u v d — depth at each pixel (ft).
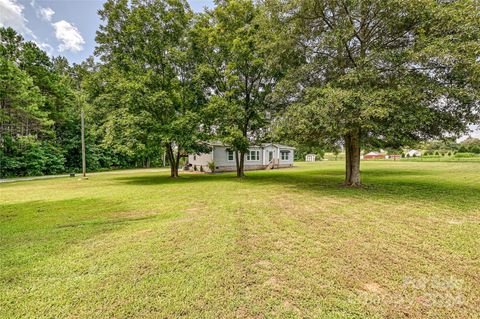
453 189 27.86
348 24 24.73
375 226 14.33
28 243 11.93
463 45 17.95
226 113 40.65
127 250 10.95
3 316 6.53
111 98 43.37
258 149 80.23
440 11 19.76
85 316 6.51
